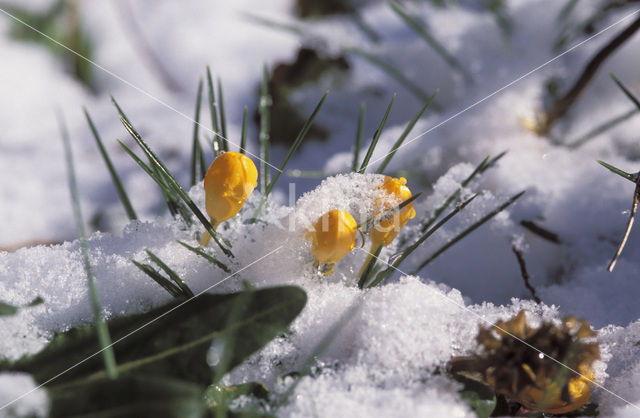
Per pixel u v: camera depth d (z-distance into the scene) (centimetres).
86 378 71
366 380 72
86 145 124
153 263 77
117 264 77
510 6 114
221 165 75
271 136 114
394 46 121
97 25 162
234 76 147
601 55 92
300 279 77
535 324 75
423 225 81
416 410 71
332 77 121
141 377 69
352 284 77
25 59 154
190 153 117
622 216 88
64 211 103
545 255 88
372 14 157
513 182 91
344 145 109
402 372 73
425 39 114
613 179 90
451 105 109
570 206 89
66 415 68
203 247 77
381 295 75
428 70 113
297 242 77
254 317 72
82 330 72
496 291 86
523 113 98
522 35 111
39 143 125
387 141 98
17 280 76
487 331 72
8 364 71
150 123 129
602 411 74
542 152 94
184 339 72
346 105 116
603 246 87
